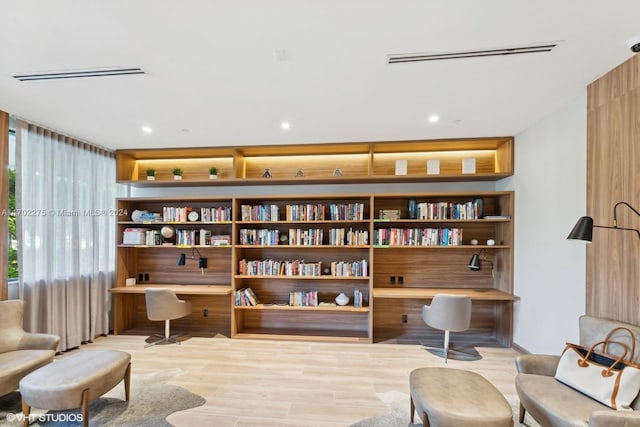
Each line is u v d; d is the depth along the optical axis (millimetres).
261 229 4594
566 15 1689
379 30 1829
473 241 4094
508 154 3934
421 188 4480
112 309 4477
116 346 3906
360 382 2980
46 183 3506
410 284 4461
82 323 3943
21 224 3254
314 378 3059
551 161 3102
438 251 4441
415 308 4469
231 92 2648
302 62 2176
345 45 1978
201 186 4773
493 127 3561
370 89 2592
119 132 3721
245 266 4402
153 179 4559
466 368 3309
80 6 1612
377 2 1599
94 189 4152
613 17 1695
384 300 4496
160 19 1723
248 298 4301
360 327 4520
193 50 2029
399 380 3025
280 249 4637
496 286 4262
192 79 2420
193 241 4465
